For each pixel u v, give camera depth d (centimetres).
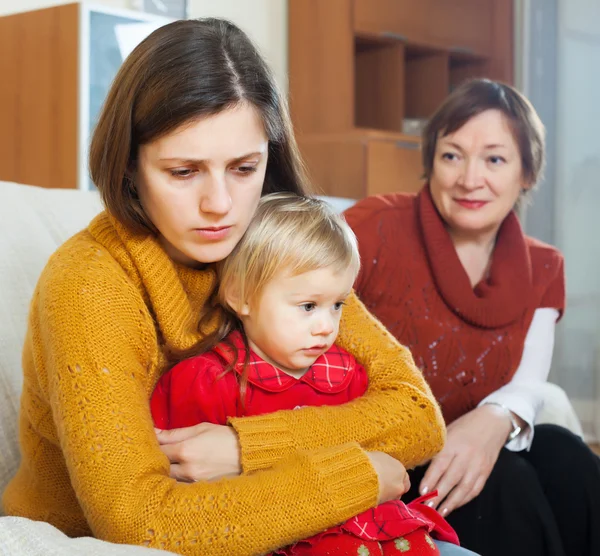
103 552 74
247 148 93
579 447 147
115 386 90
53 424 101
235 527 87
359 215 162
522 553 137
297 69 397
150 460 88
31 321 98
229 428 100
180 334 102
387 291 157
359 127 417
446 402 157
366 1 381
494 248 163
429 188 162
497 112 152
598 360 358
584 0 364
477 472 137
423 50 419
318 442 100
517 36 418
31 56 286
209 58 91
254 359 110
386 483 98
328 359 115
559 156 374
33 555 74
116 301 94
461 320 157
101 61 280
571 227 368
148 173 93
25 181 290
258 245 107
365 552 94
